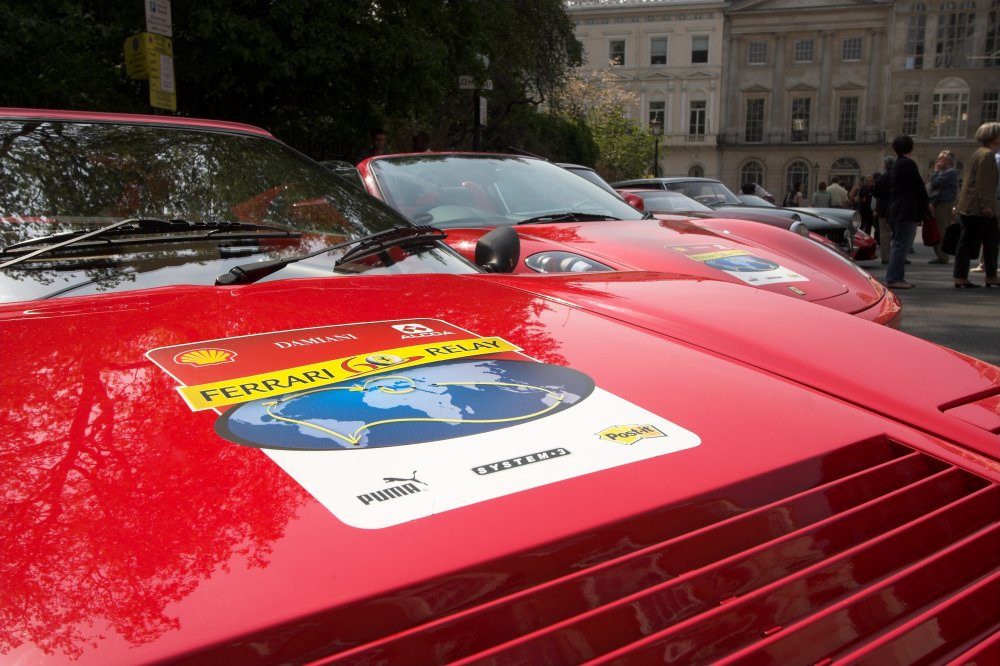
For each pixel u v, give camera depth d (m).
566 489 0.82
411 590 0.67
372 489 0.79
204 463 0.80
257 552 0.68
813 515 0.90
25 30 8.16
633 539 0.78
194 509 0.73
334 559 0.69
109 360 1.02
